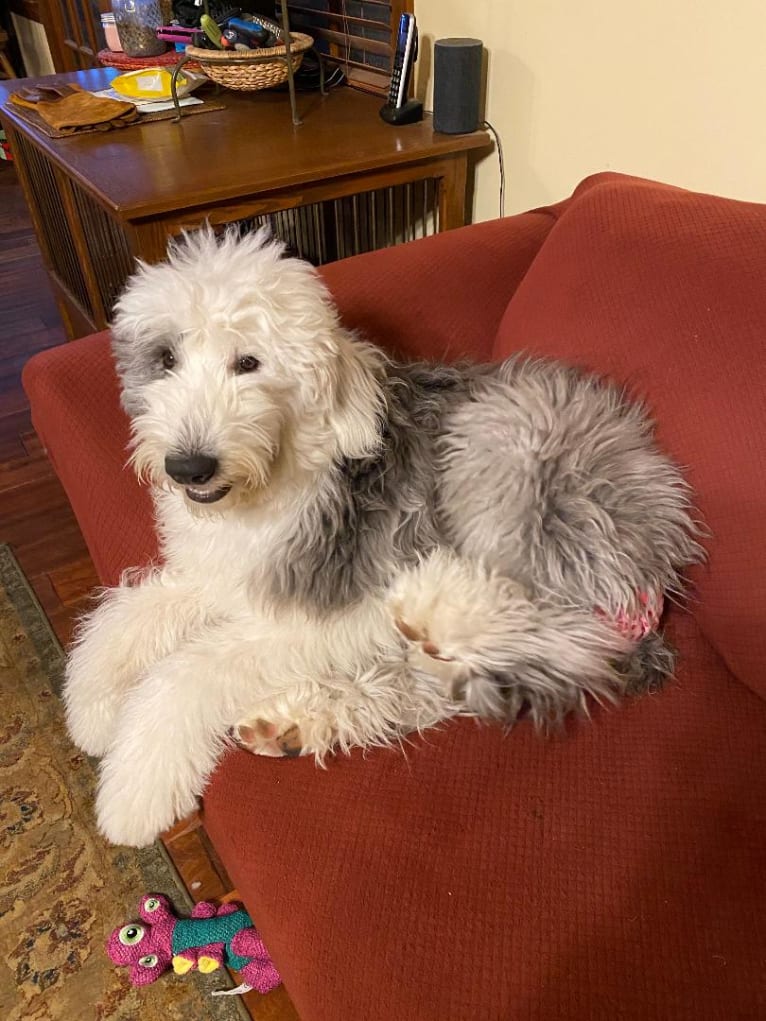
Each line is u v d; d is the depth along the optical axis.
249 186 1.27
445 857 0.62
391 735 0.73
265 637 0.80
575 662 0.69
